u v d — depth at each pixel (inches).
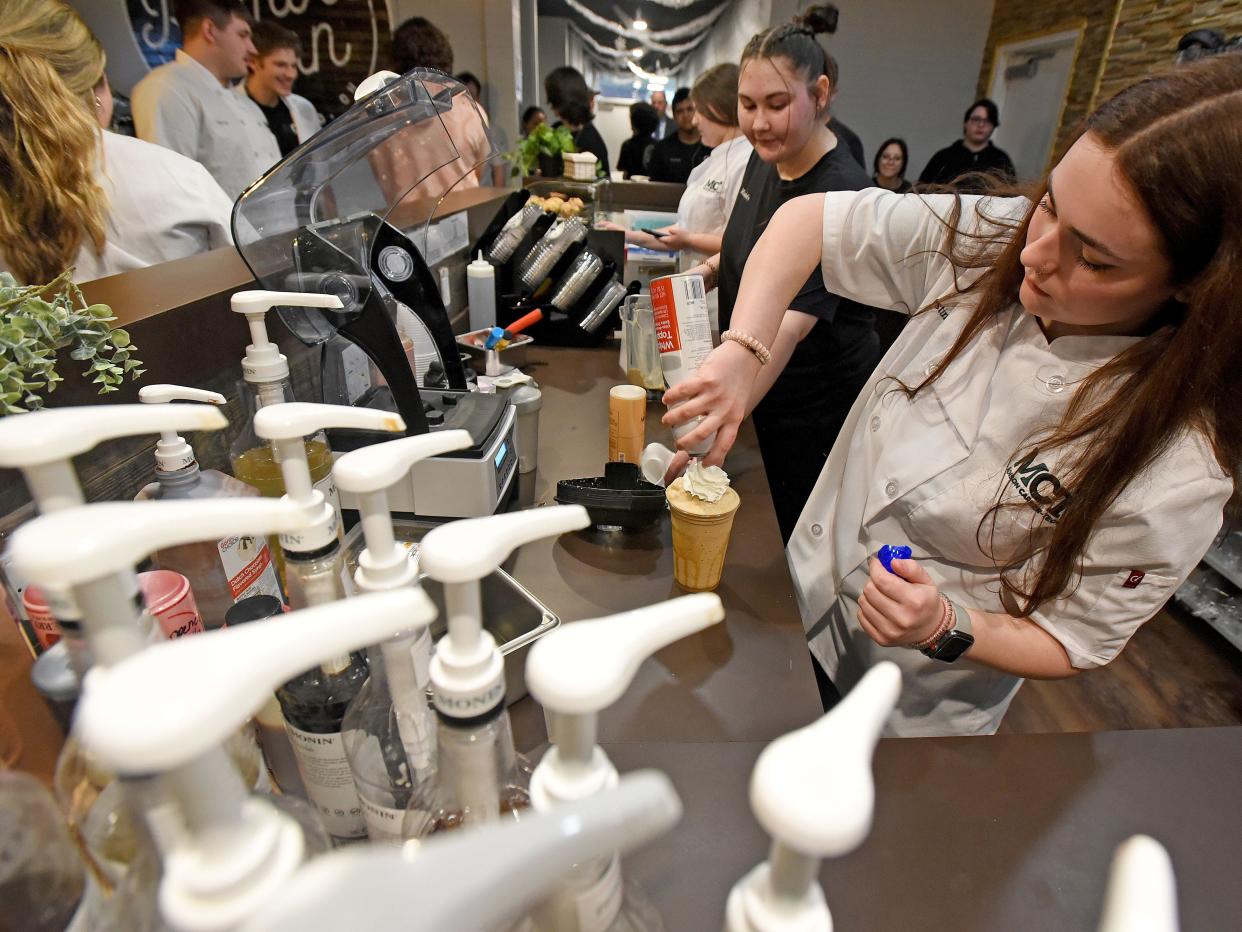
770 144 61.5
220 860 8.4
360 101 31.9
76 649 14.4
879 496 39.6
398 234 39.7
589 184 106.6
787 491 70.7
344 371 37.5
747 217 71.6
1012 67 217.5
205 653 8.0
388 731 17.9
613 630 11.2
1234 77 23.1
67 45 44.7
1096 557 32.0
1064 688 83.3
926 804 24.3
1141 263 25.8
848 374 65.3
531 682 10.4
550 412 58.7
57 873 15.0
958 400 37.0
